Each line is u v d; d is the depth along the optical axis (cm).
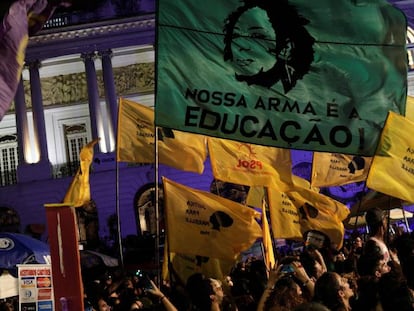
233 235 902
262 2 696
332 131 692
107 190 4372
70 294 618
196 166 1223
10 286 1066
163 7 691
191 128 681
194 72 687
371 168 884
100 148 4528
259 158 1071
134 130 1259
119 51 4744
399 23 701
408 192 877
